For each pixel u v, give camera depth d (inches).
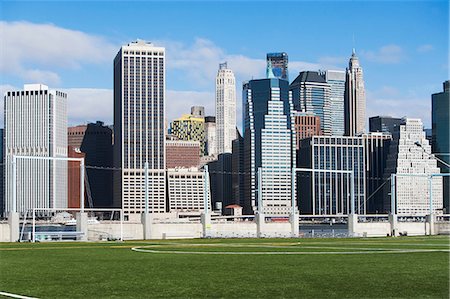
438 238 6166.3
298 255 3469.5
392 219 7337.6
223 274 2472.9
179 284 2174.0
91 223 6151.6
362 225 7253.9
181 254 3622.0
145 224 6230.3
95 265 2913.4
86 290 2041.1
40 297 1900.8
